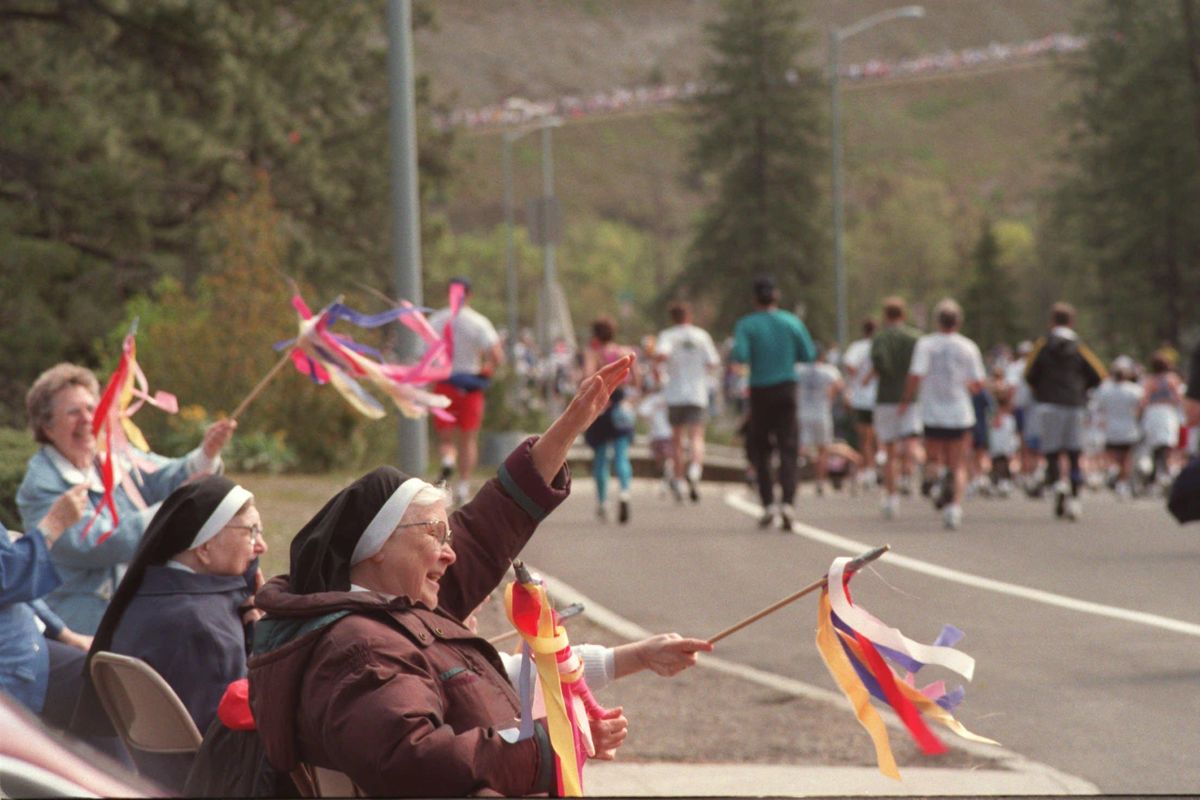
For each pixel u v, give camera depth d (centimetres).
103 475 962
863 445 4306
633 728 1398
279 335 3747
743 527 3097
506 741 633
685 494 3953
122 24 5144
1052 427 3238
